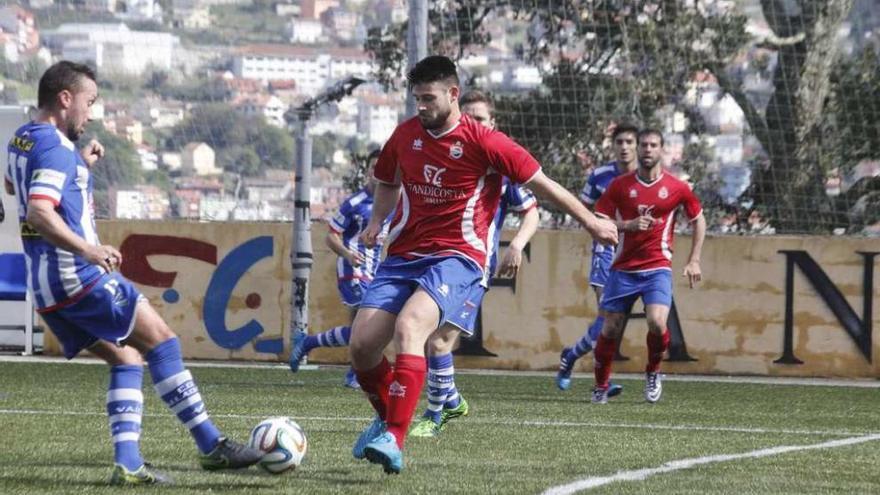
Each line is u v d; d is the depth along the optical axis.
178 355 12.61
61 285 12.15
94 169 33.97
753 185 37.94
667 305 24.30
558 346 32.38
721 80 38.56
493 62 38.06
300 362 29.78
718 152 38.31
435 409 17.28
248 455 12.73
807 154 37.56
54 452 14.80
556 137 37.78
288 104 35.69
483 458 15.10
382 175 14.34
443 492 12.19
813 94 38.00
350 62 38.00
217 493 11.80
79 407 20.73
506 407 22.73
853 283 31.83
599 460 15.21
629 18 38.31
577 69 38.16
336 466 13.93
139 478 12.26
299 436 12.99
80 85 12.41
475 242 13.74
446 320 13.34
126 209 33.91
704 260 32.16
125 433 12.36
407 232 13.86
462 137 13.62
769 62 38.81
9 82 34.81
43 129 12.14
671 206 24.48
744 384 29.62
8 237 33.28
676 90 38.62
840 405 24.67
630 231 24.12
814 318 31.92
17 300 33.38
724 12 38.72
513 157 13.51
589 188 27.42
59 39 35.06
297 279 31.81
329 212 36.72
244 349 33.12
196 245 33.19
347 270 27.05
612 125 37.97
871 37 37.91
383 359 13.94
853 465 15.38
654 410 22.89
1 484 12.09
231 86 35.53
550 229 32.47
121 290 12.32
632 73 38.31
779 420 21.53
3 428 17.41
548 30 38.19
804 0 38.34
